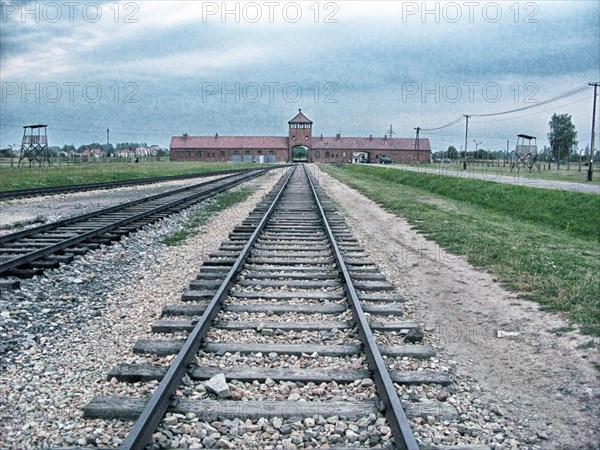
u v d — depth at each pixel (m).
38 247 12.16
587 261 11.95
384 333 7.09
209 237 14.88
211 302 7.37
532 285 9.59
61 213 19.25
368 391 5.28
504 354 6.53
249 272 10.09
